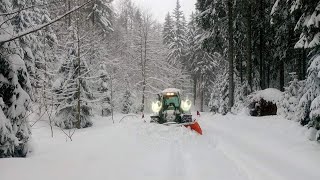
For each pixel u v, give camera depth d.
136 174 6.96
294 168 7.91
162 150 9.96
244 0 25.58
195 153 9.70
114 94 38.88
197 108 69.31
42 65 25.45
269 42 29.58
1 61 8.91
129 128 13.95
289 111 17.06
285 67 35.09
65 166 6.81
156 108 16.20
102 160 7.77
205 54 58.75
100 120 29.28
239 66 31.95
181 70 67.12
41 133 20.70
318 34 12.18
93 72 29.23
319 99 10.27
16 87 9.09
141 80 49.50
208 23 27.70
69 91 25.20
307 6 12.76
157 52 54.16
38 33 27.09
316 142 10.32
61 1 7.47
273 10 15.84
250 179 7.12
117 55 47.31
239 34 29.09
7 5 9.32
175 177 7.06
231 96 25.16
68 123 24.72
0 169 6.02
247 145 10.76
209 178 7.14
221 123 17.31
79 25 24.34
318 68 10.81
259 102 20.78
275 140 11.21
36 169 6.27
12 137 8.53
